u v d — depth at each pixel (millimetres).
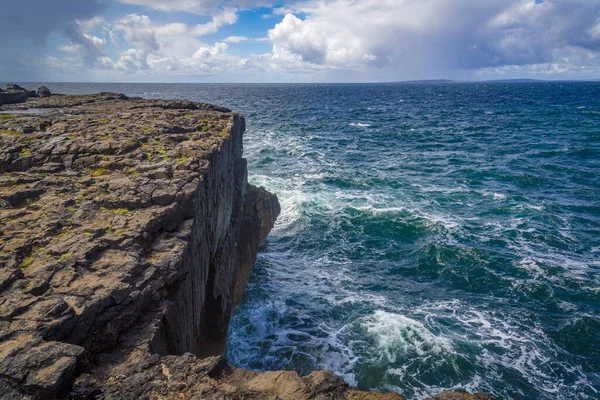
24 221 10422
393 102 151500
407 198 34438
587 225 28500
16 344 6926
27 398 6285
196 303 11789
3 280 8211
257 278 22516
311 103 143875
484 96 182250
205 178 13438
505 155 50125
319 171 42594
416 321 18453
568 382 15203
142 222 10602
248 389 7641
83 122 19703
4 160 14133
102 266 9148
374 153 52875
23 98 34406
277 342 17297
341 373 15562
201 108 29906
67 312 7699
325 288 21531
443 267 23328
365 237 27359
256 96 186250
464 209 31953
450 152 53156
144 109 26609
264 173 41438
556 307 19516
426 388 14859
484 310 19422
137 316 8789
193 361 8047
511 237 26672
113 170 13703
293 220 29766
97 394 7020
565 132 66062
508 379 15242
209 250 14172
